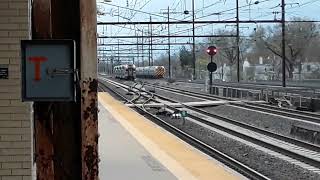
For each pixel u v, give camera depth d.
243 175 13.58
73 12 3.21
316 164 15.69
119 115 26.17
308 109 36.84
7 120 7.51
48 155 3.20
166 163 12.23
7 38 7.50
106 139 16.66
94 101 3.17
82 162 3.16
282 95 44.81
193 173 11.28
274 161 16.59
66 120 3.24
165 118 31.95
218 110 38.69
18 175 7.57
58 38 3.20
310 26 97.69
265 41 100.69
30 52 3.11
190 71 116.00
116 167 11.59
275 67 113.19
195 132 24.89
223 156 15.91
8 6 7.48
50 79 3.13
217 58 117.38
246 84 75.75
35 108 3.19
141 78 119.56
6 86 7.51
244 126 26.55
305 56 102.62
